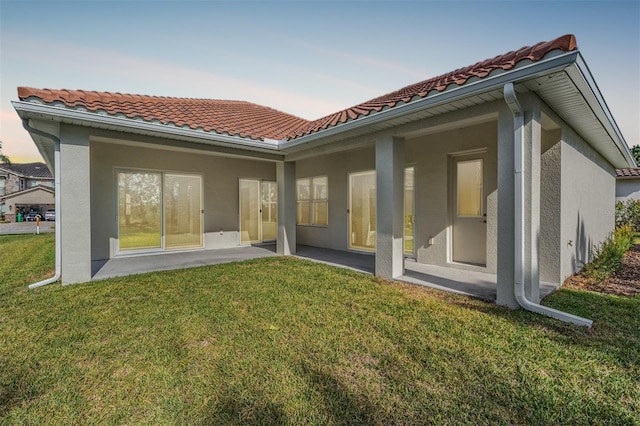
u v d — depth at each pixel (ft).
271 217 40.06
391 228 19.89
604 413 7.22
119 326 12.34
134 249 29.91
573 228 20.76
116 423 7.07
